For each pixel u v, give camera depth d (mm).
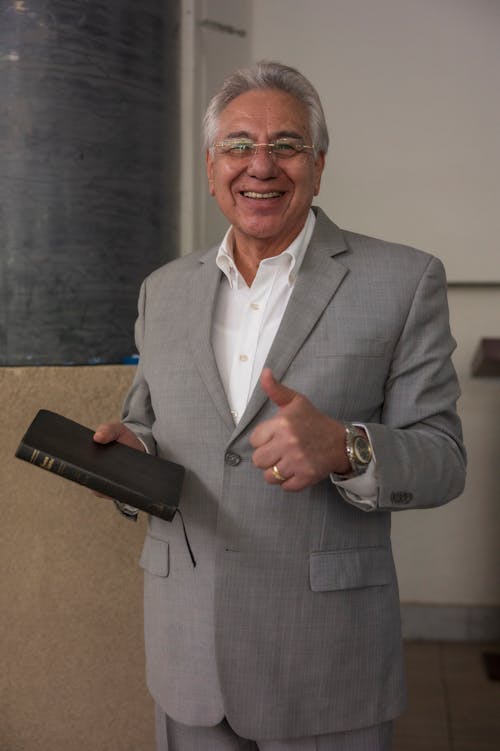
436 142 3256
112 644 2227
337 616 1295
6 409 2145
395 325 1335
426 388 1332
